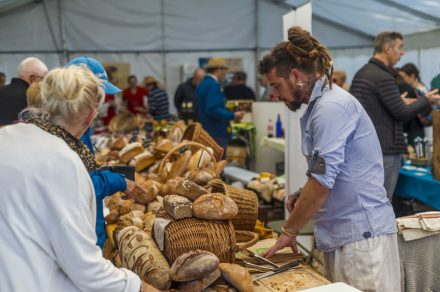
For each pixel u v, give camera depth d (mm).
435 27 6992
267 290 1562
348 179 1680
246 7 10047
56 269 1204
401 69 4895
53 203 1145
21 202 1145
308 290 1377
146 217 1993
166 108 7832
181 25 9938
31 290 1150
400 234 2172
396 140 3279
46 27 9242
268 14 10102
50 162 1164
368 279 1699
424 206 3371
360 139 1659
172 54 10000
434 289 2248
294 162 3586
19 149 1184
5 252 1141
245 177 5305
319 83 1653
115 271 1242
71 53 9523
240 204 1950
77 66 1343
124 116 5371
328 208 1746
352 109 1634
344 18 8938
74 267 1164
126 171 2578
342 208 1713
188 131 3330
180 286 1443
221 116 5133
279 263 1792
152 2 9742
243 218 1958
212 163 2627
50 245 1176
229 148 7184
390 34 3301
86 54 9625
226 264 1479
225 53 10148
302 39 1632
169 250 1547
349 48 9750
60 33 9352
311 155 1654
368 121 1691
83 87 1268
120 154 3172
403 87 4750
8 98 3537
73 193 1167
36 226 1157
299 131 3432
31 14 9094
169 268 1507
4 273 1141
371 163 1693
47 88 1259
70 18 9422
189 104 6152
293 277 1659
